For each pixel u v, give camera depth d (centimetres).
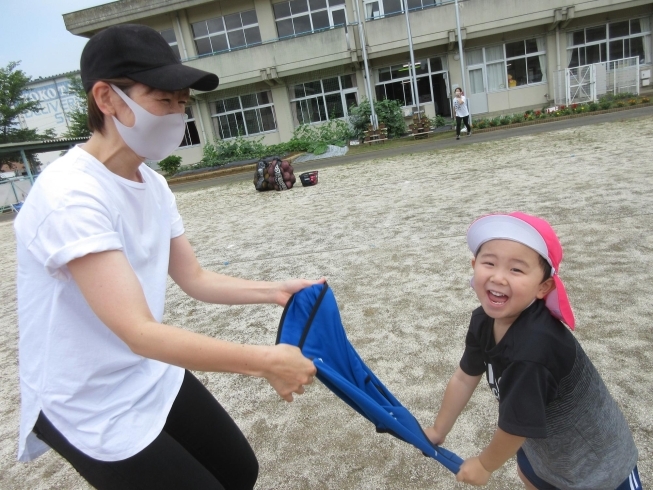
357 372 149
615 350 283
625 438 144
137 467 129
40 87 4028
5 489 249
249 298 164
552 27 1873
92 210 116
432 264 463
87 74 125
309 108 2136
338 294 428
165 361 112
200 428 156
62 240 111
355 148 1861
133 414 131
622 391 247
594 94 1833
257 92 2148
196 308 454
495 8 1844
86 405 126
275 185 1118
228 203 1081
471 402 258
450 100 2034
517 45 1950
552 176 766
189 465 138
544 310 132
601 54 1917
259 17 2061
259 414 280
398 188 888
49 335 124
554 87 1920
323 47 1958
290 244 623
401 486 212
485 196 702
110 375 130
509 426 125
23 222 119
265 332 380
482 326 145
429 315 361
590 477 140
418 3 2000
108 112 126
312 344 134
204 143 2209
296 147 1952
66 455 133
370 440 245
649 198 564
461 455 222
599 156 874
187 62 2072
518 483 204
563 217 543
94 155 132
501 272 127
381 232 603
